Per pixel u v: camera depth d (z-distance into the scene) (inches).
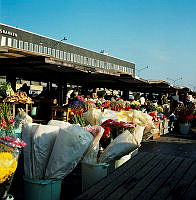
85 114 210.8
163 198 85.7
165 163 127.3
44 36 1563.7
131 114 249.6
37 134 120.5
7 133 150.8
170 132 433.7
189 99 554.6
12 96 310.2
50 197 118.2
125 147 144.2
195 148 300.2
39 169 119.2
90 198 84.8
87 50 2006.6
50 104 457.1
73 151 117.0
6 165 93.7
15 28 1371.8
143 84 764.6
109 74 493.0
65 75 504.1
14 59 363.3
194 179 104.4
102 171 140.7
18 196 140.0
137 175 108.6
